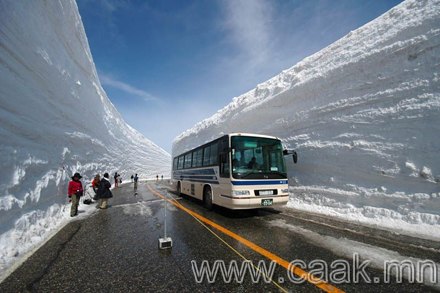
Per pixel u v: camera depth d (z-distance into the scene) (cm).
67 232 495
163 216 645
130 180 3244
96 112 1969
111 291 244
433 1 594
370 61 678
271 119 1118
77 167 1104
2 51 581
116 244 404
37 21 857
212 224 538
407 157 513
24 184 515
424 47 550
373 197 559
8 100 559
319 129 796
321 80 847
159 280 266
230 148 599
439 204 441
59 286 256
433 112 489
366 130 627
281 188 619
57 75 1035
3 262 329
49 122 853
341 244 381
